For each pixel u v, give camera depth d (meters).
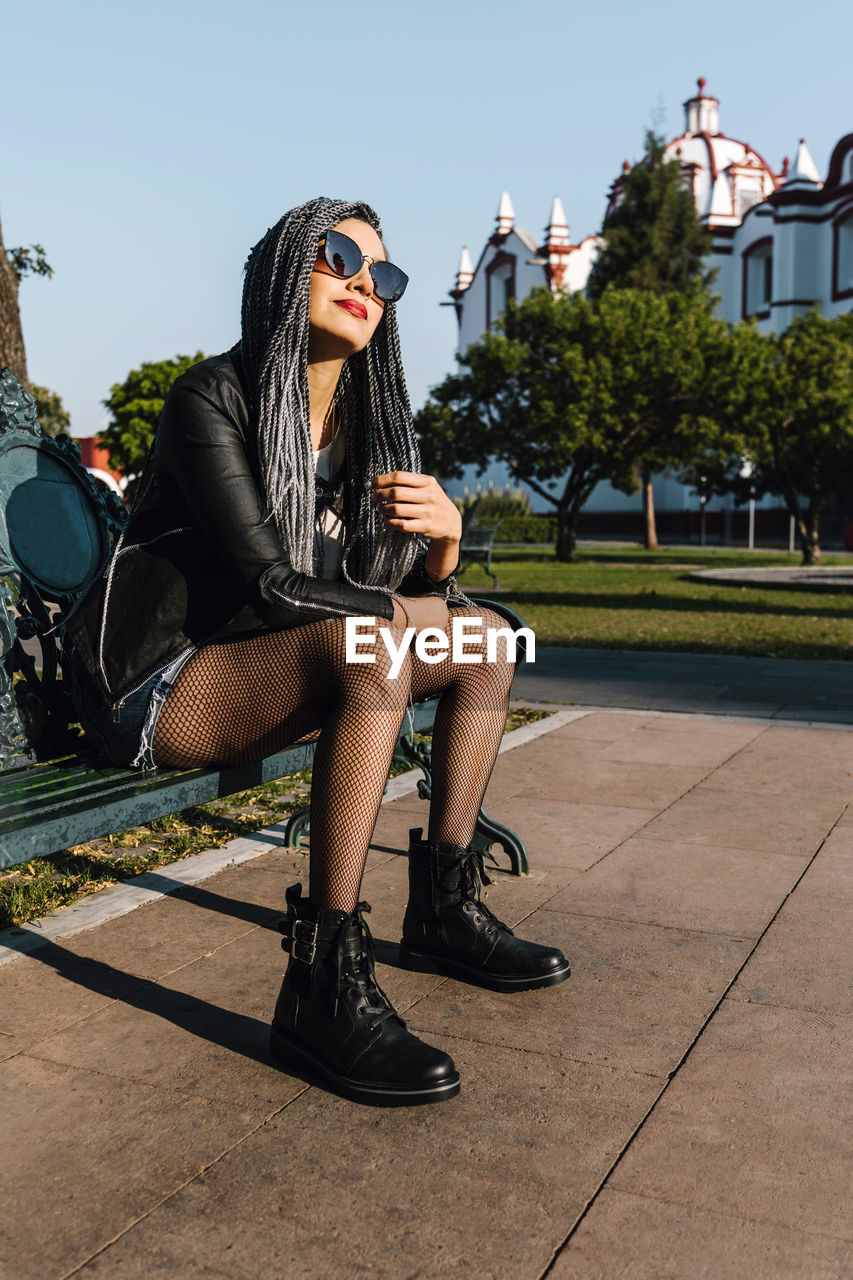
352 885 1.99
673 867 3.27
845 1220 1.59
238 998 2.35
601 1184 1.68
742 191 51.41
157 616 2.05
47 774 2.30
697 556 31.48
